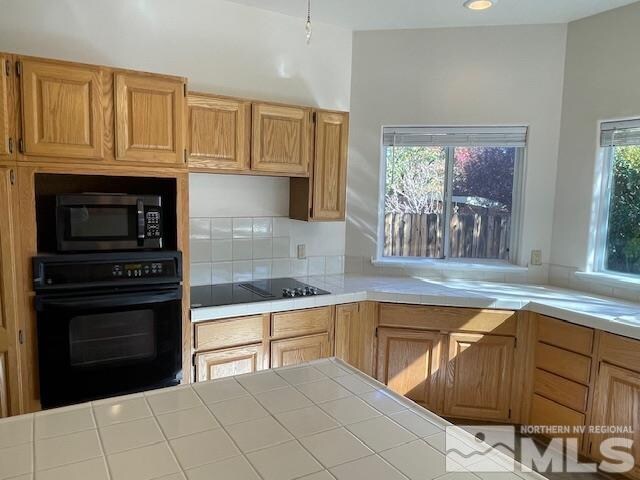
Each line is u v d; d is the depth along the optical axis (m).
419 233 3.55
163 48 2.76
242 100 2.69
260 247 3.19
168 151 2.33
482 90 3.29
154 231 2.34
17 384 2.09
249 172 2.77
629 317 2.43
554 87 3.22
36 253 2.10
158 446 0.97
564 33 3.17
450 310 2.85
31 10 2.43
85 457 0.93
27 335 2.10
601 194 3.07
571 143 3.17
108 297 2.20
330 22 3.23
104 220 2.23
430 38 3.30
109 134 2.19
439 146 3.42
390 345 2.94
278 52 3.12
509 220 3.45
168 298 2.35
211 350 2.48
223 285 3.03
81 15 2.54
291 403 1.20
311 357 2.77
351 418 1.12
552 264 3.32
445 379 2.90
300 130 2.91
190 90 2.79
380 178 3.47
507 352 2.83
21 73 2.00
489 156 3.42
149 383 2.35
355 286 3.05
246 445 0.98
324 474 0.89
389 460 0.94
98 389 2.23
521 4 2.87
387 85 3.38
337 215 3.13
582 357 2.54
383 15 3.09
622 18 2.87
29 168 2.05
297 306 2.70
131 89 2.21
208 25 2.88
